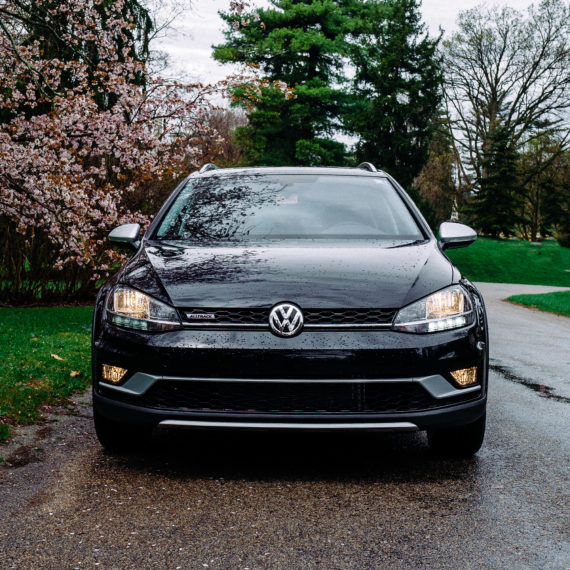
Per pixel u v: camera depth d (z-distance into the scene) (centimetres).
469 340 368
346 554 276
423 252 417
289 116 4653
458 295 378
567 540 292
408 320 357
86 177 1320
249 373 346
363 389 351
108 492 344
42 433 452
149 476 371
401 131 4859
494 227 6038
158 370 352
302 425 348
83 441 438
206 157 1438
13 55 1220
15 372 630
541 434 478
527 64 5203
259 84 1327
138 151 1239
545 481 372
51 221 1145
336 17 4406
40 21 1269
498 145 5756
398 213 490
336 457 414
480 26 5238
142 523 305
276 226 461
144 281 379
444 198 6450
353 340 349
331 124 4791
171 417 353
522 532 300
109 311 377
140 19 1697
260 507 327
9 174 1073
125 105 1219
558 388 668
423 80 4825
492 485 364
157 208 1602
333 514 319
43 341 851
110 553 274
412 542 288
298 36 4269
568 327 1432
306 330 351
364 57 4684
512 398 614
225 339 349
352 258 398
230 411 350
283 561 269
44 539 286
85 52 1360
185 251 415
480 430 399
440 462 406
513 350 974
